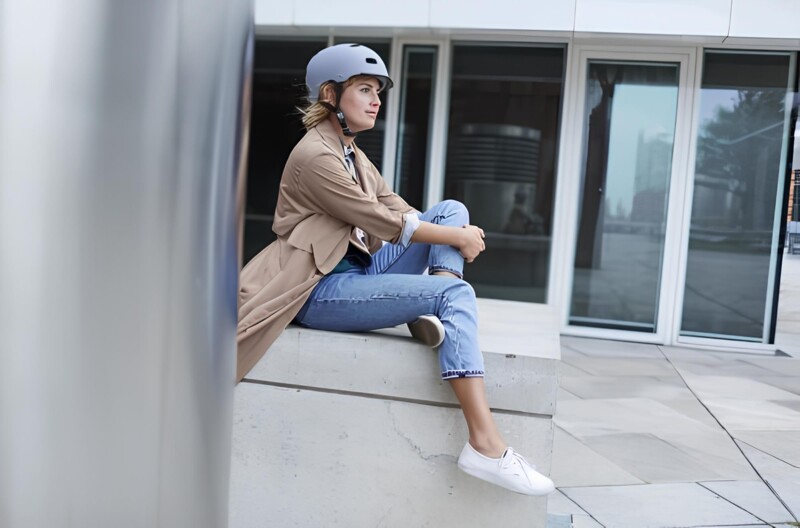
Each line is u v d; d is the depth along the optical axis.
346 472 2.07
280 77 6.08
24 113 0.33
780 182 5.73
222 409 0.43
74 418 0.35
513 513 1.99
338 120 2.09
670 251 5.88
